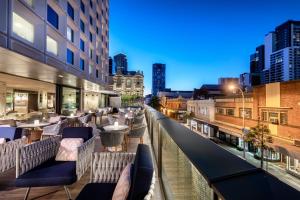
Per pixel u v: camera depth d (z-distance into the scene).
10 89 23.55
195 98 62.25
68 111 16.02
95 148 6.32
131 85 80.94
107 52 39.28
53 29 12.91
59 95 19.47
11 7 8.26
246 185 0.75
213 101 33.44
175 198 2.34
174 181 2.36
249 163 1.01
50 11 13.98
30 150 3.05
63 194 3.28
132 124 8.83
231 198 0.67
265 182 0.77
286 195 0.65
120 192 1.52
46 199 3.12
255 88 21.58
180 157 1.93
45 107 29.50
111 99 38.38
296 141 15.66
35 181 2.78
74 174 2.91
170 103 69.88
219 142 28.89
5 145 3.93
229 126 27.55
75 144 3.65
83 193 2.33
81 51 20.64
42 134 6.89
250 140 19.56
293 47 119.94
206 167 0.96
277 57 130.62
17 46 8.76
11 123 7.54
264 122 19.81
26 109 26.20
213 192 0.85
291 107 16.52
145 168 1.45
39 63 9.12
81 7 21.92
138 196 1.28
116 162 2.95
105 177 2.92
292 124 16.34
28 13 9.95
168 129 2.42
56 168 3.11
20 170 2.84
